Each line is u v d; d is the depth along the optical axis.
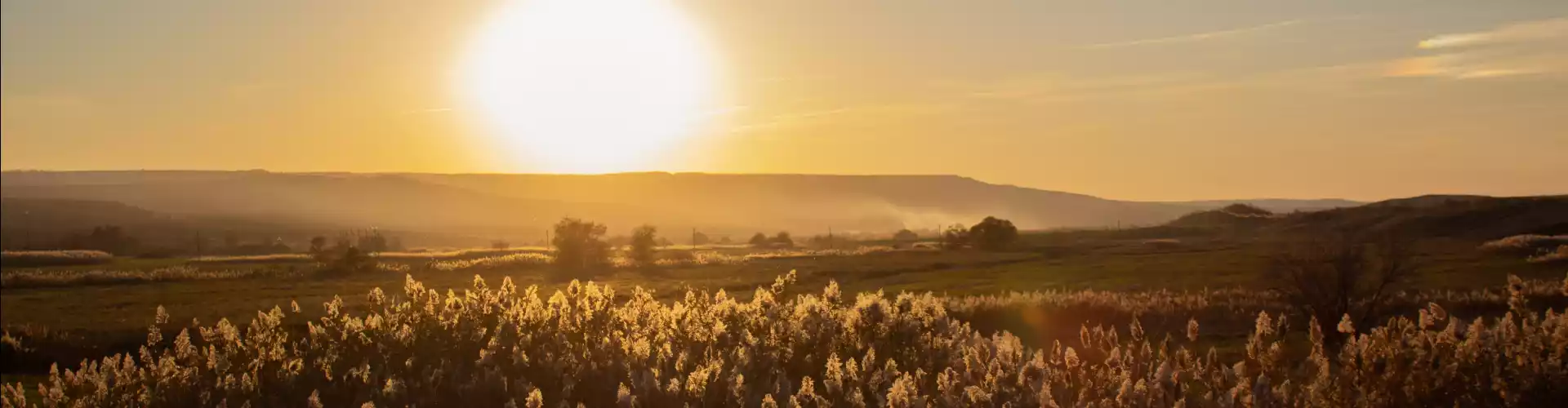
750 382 8.11
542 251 110.88
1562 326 7.99
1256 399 7.18
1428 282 45.72
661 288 57.44
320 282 65.56
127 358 9.18
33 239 187.00
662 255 90.50
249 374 9.03
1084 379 7.61
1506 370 7.81
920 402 7.20
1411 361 7.77
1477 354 7.87
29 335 34.66
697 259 87.00
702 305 10.15
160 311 9.61
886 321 9.52
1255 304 33.94
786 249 119.56
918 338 9.44
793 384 8.76
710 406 7.77
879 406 7.67
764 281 62.84
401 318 9.71
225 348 9.14
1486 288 39.16
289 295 54.44
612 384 8.38
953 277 63.06
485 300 10.08
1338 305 31.12
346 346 9.31
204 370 9.07
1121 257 81.69
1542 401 7.53
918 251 99.50
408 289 10.05
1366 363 7.71
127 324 38.38
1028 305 34.03
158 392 8.68
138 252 134.75
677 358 8.69
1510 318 8.35
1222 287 47.34
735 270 73.81
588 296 10.05
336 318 9.62
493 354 8.88
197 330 35.28
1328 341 27.94
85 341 34.19
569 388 8.00
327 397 8.67
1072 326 31.59
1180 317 32.03
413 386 8.51
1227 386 7.71
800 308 9.81
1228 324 30.78
